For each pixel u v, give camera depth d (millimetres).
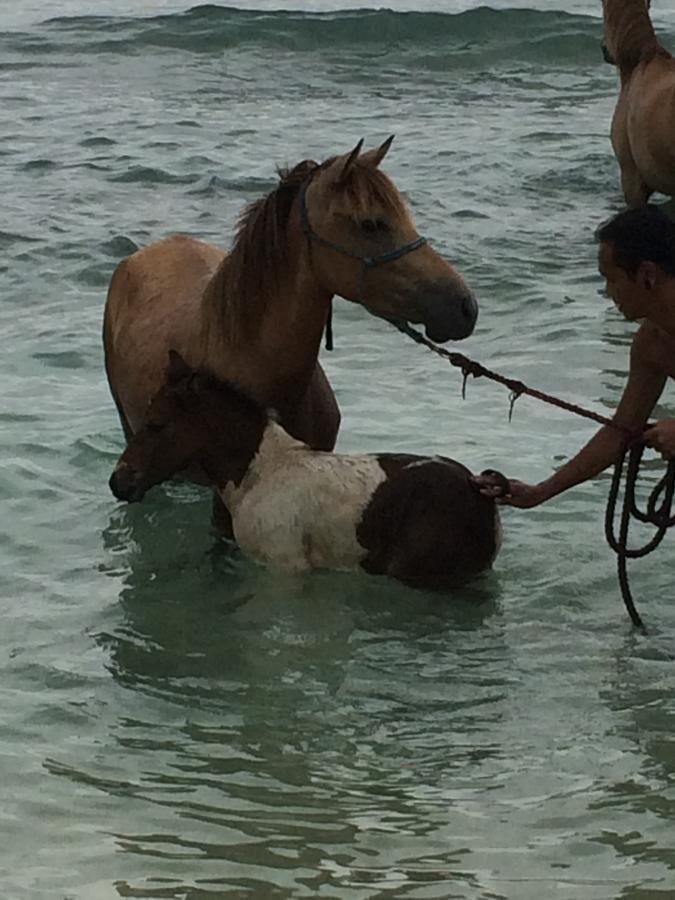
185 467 4762
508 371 6574
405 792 3709
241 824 3580
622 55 9336
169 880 3371
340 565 4684
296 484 4668
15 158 10594
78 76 13805
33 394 6270
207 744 3928
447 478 4613
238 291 4656
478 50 14398
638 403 4355
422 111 12180
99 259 8133
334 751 3891
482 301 7535
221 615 4570
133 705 4105
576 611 4570
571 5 17609
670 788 3703
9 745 3908
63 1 18297
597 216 9062
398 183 9734
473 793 3699
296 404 4840
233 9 15492
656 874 3377
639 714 4027
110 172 10133
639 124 8883
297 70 13906
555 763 3818
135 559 4930
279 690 4176
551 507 5227
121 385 5207
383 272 4469
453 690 4164
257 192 9609
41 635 4473
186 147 10883
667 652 4336
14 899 3305
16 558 4941
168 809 3641
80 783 3748
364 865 3422
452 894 3314
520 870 3398
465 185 9711
